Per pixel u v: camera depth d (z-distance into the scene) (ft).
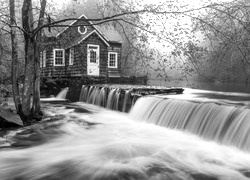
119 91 46.68
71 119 39.01
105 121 38.27
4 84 32.89
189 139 28.19
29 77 35.17
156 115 35.76
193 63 21.50
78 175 19.83
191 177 19.40
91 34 75.36
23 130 31.81
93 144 27.17
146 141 27.89
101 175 19.75
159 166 21.29
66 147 26.18
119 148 25.68
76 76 72.54
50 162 22.29
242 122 24.62
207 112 29.07
